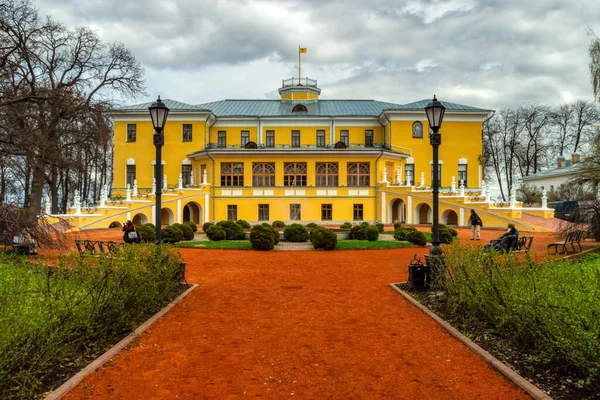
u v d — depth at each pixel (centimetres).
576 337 519
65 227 1911
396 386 548
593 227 1900
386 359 643
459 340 723
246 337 754
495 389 536
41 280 745
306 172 3959
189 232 2462
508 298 684
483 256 874
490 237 2591
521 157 6350
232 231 2505
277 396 523
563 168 5059
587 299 568
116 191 4450
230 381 566
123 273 775
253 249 2030
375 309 948
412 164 4450
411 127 4453
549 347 570
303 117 4603
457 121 4541
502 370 581
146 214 3397
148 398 516
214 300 1036
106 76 3431
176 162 4419
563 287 638
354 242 2253
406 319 864
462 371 594
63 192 5406
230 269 1503
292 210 3938
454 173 4509
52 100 2717
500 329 707
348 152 3931
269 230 2077
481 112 4488
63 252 1684
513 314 657
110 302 707
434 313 895
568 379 547
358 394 527
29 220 1633
